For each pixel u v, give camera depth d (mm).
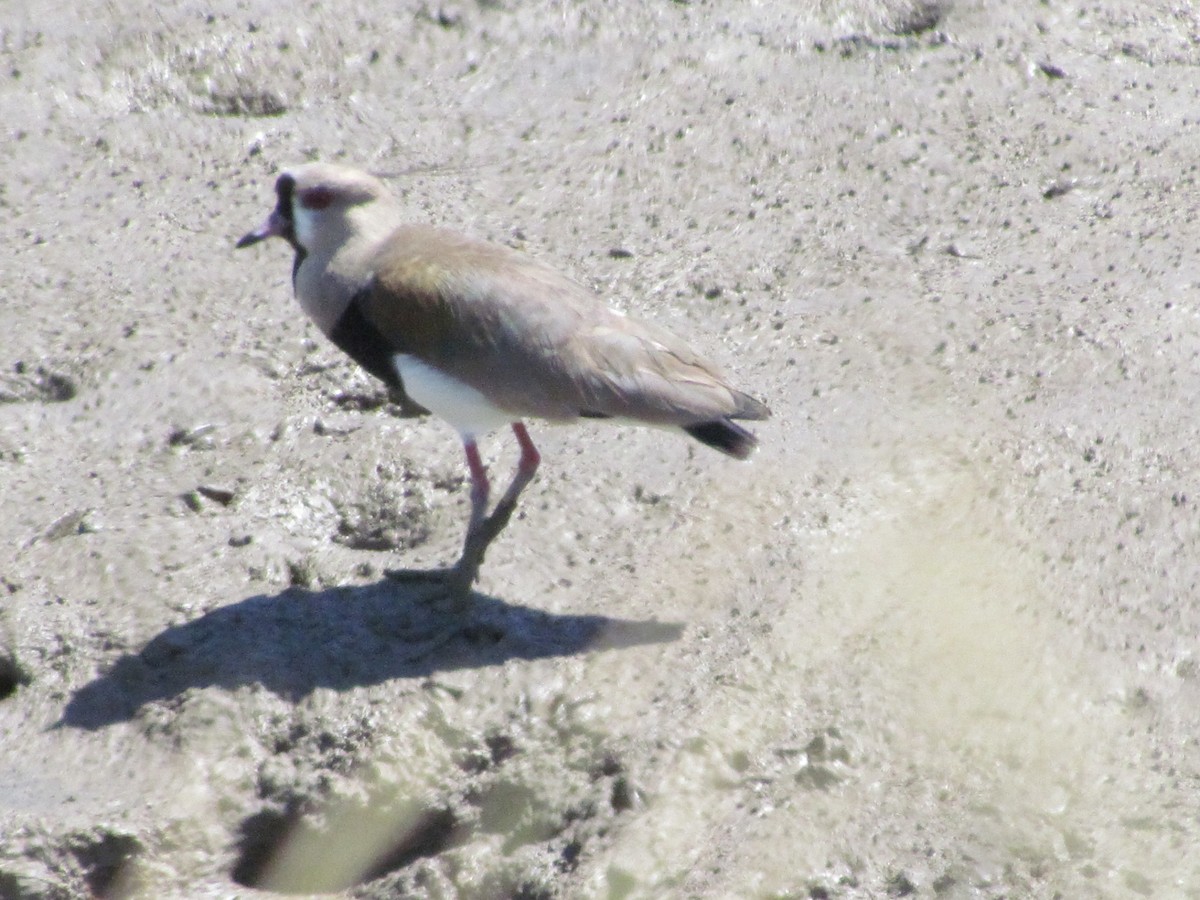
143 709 9898
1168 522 11344
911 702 9844
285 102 16578
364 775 9500
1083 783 9391
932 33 17984
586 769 9359
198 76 16547
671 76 17016
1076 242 14938
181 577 10812
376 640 10266
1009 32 18109
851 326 13680
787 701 9781
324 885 9391
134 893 9141
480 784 9414
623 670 9945
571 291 10047
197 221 14812
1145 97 17375
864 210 15359
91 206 14961
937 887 8789
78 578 10797
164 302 13719
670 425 9836
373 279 10023
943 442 12156
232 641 10234
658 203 15344
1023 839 9047
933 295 14078
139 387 12727
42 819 9180
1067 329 13492
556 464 11875
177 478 11852
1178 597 10719
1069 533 11250
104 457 12102
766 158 15984
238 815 9461
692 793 9164
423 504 11648
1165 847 8953
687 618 10430
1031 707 9852
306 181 10125
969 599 10656
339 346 10398
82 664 10203
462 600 10344
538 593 10625
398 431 12250
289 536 11336
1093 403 12586
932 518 11391
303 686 9930
